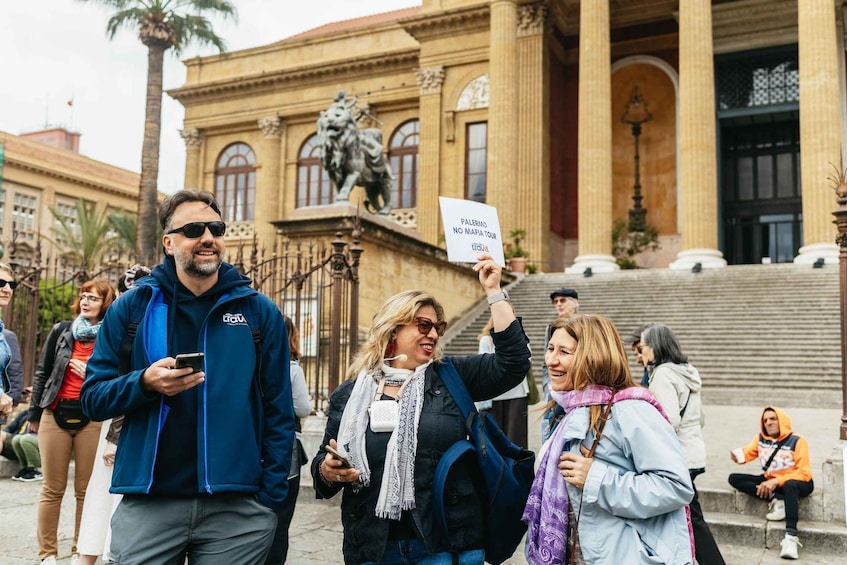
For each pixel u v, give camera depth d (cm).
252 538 283
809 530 568
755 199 3130
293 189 3653
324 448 311
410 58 3350
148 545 273
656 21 3064
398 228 1531
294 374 467
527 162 2805
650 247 2905
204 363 283
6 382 581
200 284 298
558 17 3039
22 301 1121
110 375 285
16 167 4453
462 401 301
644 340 495
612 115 3136
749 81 3011
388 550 288
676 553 266
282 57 3697
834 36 2203
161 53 2489
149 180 2430
